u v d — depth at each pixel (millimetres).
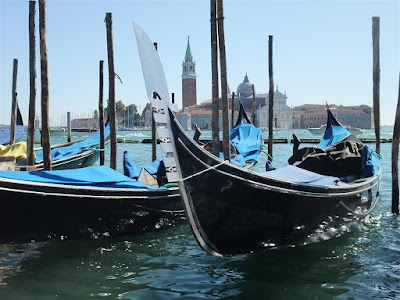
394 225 9047
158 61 6723
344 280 6051
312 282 5988
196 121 129000
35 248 7328
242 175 6371
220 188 6297
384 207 10781
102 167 8391
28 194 6723
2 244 6945
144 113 122188
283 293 5672
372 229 8727
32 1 10828
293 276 6219
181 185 6027
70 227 7352
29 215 6902
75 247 7469
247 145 15469
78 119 107875
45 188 6848
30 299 5473
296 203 6973
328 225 7910
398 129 10070
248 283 5977
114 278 6172
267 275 6266
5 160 9711
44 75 9977
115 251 7340
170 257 7082
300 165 10352
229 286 5898
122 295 5621
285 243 7324
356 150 10805
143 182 10031
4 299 5465
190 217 6156
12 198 6641
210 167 6199
